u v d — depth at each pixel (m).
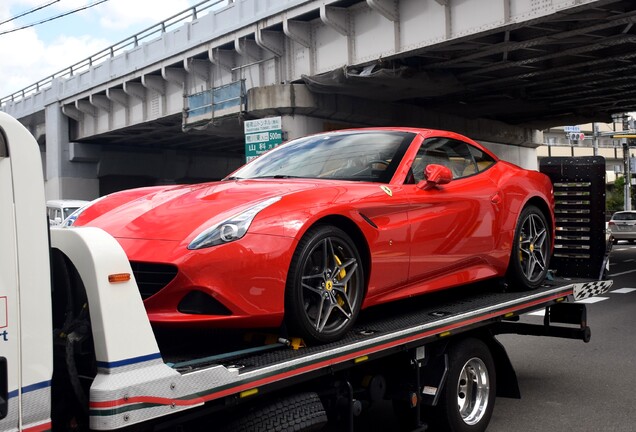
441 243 4.41
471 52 17.42
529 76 19.80
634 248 26.98
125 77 26.83
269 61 21.36
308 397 3.11
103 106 29.97
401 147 4.55
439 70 19.45
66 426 2.48
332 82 19.53
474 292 5.39
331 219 3.59
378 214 3.87
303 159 4.61
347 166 4.39
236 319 3.07
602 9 13.96
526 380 6.41
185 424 2.76
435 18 16.23
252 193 3.57
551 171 6.64
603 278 6.38
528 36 16.41
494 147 30.72
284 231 3.23
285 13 19.39
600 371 6.75
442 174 4.32
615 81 22.06
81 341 2.43
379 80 19.19
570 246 6.58
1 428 2.02
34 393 2.12
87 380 2.43
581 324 5.81
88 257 2.35
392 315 4.31
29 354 2.11
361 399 3.81
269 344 3.38
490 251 4.96
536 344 8.15
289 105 20.31
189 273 2.97
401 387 4.04
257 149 20.44
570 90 23.62
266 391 2.89
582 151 66.31
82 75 30.47
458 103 25.30
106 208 3.79
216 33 21.78
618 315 10.27
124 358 2.33
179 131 30.22
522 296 5.15
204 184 4.01
